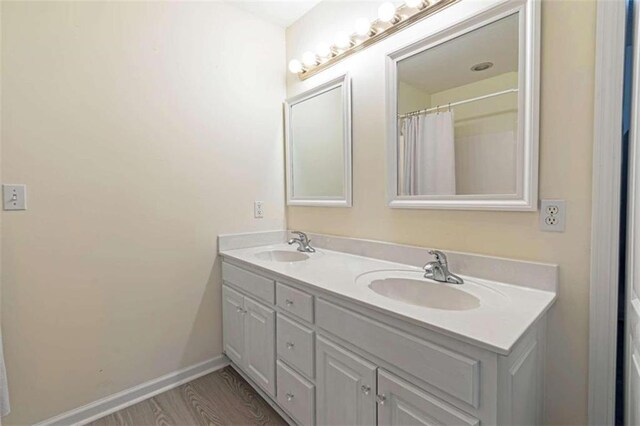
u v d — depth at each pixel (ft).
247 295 5.94
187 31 6.28
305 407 4.60
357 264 5.47
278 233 7.72
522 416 3.20
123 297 5.67
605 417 3.62
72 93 5.06
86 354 5.32
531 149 3.95
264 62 7.44
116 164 5.52
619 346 3.65
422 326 3.08
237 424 5.23
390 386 3.43
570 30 3.70
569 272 3.79
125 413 5.48
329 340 4.20
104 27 5.34
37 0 4.74
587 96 3.61
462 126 4.62
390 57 5.40
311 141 7.10
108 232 5.48
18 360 4.73
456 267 4.69
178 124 6.19
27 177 4.72
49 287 4.95
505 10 4.12
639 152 3.06
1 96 4.49
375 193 5.85
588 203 3.64
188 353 6.48
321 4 6.78
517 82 4.07
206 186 6.60
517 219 4.17
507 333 2.81
